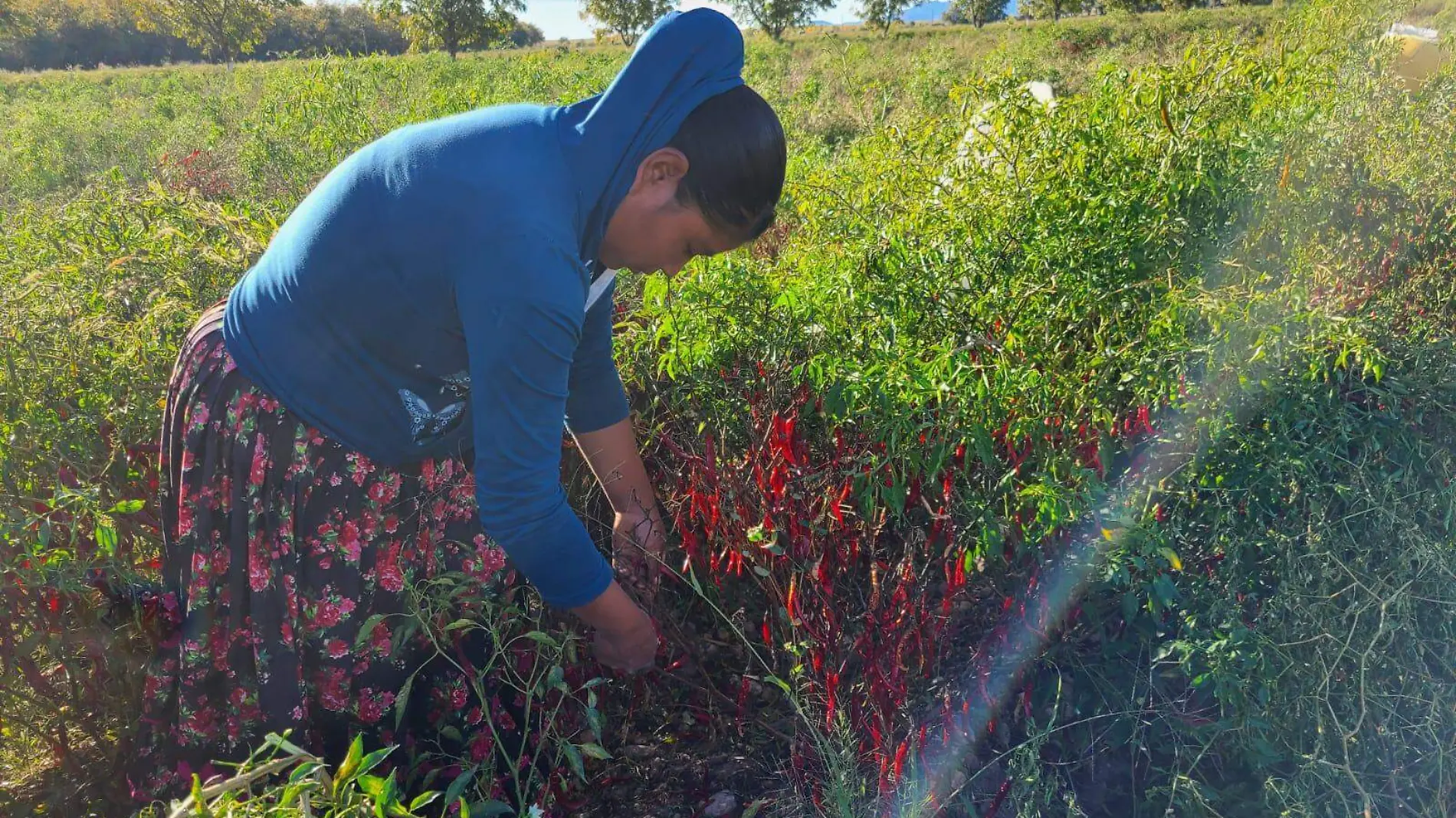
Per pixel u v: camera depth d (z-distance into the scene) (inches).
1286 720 65.8
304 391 60.8
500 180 52.2
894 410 67.4
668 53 53.2
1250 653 64.5
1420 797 65.4
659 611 78.6
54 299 90.2
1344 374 76.3
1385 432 73.5
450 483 68.1
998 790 71.9
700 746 79.5
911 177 106.1
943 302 82.8
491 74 516.4
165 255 96.9
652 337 89.7
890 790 66.8
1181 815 67.4
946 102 301.4
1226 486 72.8
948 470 72.8
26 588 70.2
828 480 73.8
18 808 70.8
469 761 70.3
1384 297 90.9
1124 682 76.3
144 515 78.0
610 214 55.6
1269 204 96.2
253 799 39.3
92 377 83.4
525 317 51.6
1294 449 69.9
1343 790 64.0
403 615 66.0
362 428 62.4
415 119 250.5
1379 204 98.1
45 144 466.9
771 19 1851.6
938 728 75.2
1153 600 66.7
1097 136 100.7
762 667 84.4
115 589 71.9
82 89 1063.6
